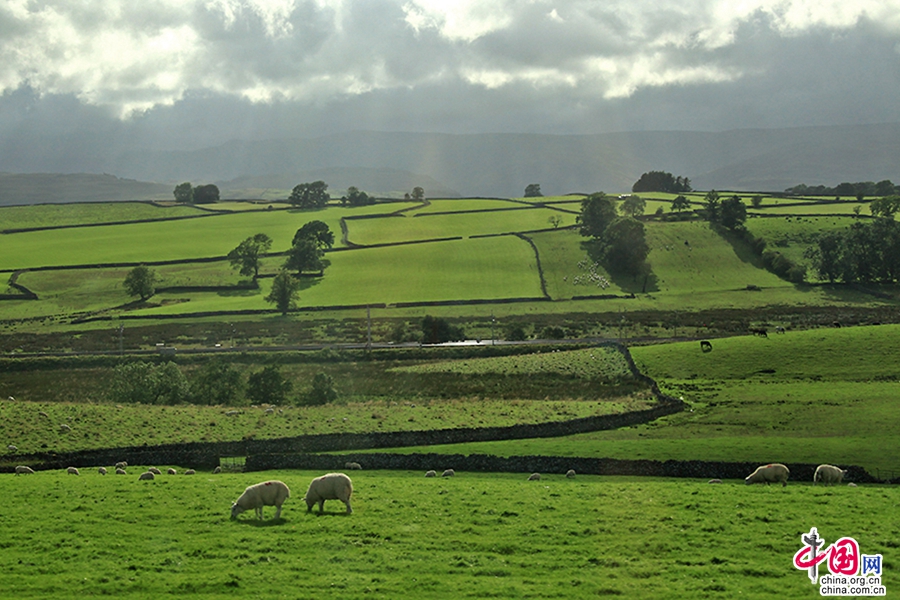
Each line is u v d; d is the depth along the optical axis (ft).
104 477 142.92
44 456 187.93
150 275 641.40
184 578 80.79
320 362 403.75
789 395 271.28
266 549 90.84
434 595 76.33
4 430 202.90
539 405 264.31
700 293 641.40
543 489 128.88
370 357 407.85
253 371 389.39
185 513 107.14
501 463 185.78
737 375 314.14
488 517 105.91
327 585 78.89
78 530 98.73
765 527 100.17
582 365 352.49
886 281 654.12
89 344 477.36
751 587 78.64
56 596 75.92
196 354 418.72
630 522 103.09
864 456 178.91
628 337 472.03
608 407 259.80
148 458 195.62
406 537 95.91
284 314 570.87
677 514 107.55
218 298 634.02
